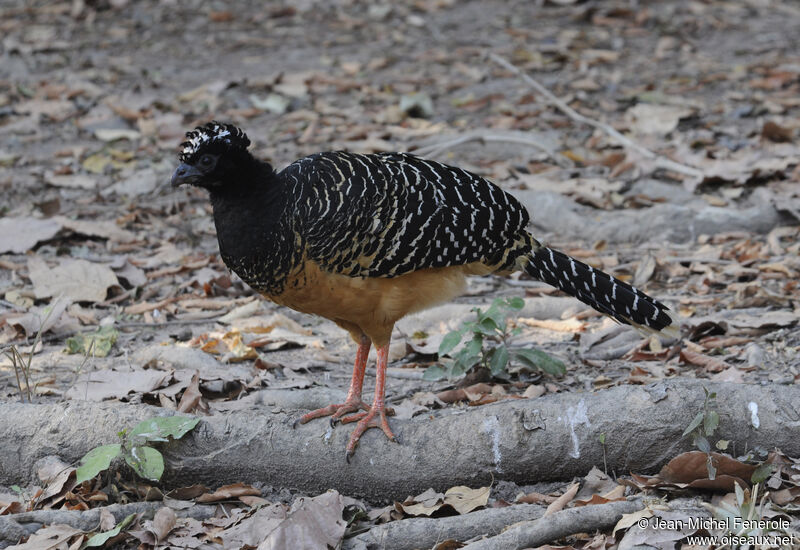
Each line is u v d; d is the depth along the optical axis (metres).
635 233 11.74
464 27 19.91
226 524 6.44
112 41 19.44
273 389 8.09
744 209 11.97
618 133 14.14
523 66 17.62
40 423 6.91
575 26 19.78
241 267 6.91
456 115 15.68
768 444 6.54
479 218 7.11
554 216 12.16
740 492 5.99
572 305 9.89
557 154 13.73
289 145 14.65
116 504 6.58
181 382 8.06
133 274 10.88
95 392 7.93
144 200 13.17
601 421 6.64
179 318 10.04
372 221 6.72
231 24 20.38
